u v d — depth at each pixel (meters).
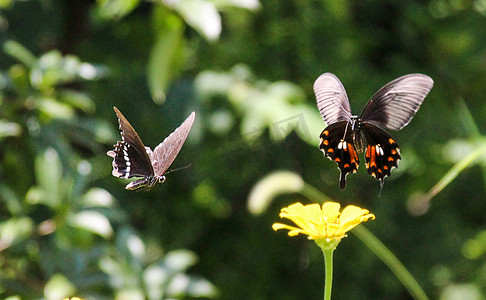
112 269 2.48
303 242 3.56
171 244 3.34
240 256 3.55
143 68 2.85
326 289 2.14
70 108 2.52
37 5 2.66
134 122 2.82
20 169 2.52
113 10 2.60
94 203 2.45
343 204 3.49
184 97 2.62
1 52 2.62
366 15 3.49
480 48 3.57
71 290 2.44
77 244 2.49
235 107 2.64
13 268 2.50
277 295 3.57
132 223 3.14
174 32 2.53
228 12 2.99
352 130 2.17
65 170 2.46
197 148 2.96
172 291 2.49
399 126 2.15
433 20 3.53
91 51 3.03
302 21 3.25
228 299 3.46
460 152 3.36
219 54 3.20
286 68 3.25
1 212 2.56
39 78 2.49
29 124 2.48
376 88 3.37
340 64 3.32
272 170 3.22
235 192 3.41
